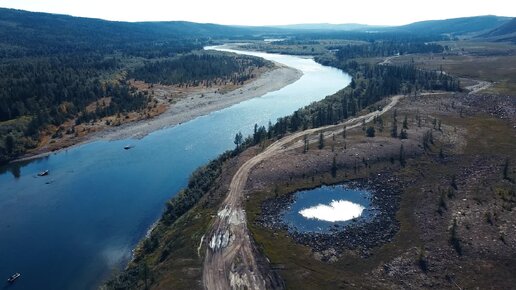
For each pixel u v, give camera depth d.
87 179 111.81
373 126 132.88
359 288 61.47
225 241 73.56
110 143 140.38
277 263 67.31
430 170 100.12
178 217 88.81
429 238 72.81
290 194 90.62
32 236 84.38
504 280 61.62
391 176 97.88
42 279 71.50
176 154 129.50
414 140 116.75
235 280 63.69
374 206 85.88
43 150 133.62
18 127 140.88
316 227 78.00
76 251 79.44
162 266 69.00
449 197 86.56
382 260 67.94
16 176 114.69
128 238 83.94
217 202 87.56
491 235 71.88
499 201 83.00
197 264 67.81
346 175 98.75
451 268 64.81
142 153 130.62
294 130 133.75
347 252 70.31
